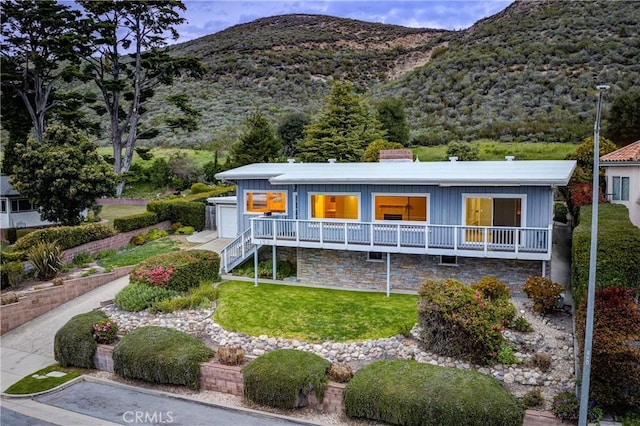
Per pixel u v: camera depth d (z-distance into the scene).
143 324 18.75
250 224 25.41
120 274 25.38
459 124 55.72
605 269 13.95
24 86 41.28
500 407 11.34
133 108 44.97
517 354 14.41
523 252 18.64
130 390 15.08
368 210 22.12
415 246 20.17
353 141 47.03
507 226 19.97
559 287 17.31
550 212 19.11
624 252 13.92
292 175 23.48
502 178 18.78
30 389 15.22
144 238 31.39
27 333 20.05
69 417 13.34
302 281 23.36
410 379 12.52
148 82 46.28
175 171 50.47
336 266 22.66
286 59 105.56
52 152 29.69
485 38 79.75
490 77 64.31
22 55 41.00
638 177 21.16
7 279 22.89
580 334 12.17
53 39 38.81
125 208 42.78
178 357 14.93
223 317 18.86
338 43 126.00
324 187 22.86
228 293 21.59
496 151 45.28
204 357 15.20
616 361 11.12
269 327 17.66
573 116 50.41
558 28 71.69
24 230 31.34
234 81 93.44
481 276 20.38
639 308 13.05
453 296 14.66
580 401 11.00
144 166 54.12
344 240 21.59
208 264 22.95
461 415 11.43
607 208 20.94
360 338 16.33
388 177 20.81
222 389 14.54
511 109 55.78
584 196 24.50
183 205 34.53
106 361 16.50
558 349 14.56
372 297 20.53
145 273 21.44
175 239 31.95
